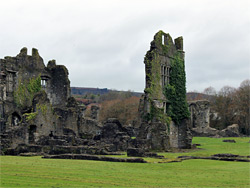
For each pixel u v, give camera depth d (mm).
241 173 31547
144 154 43250
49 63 77375
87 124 72562
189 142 63031
